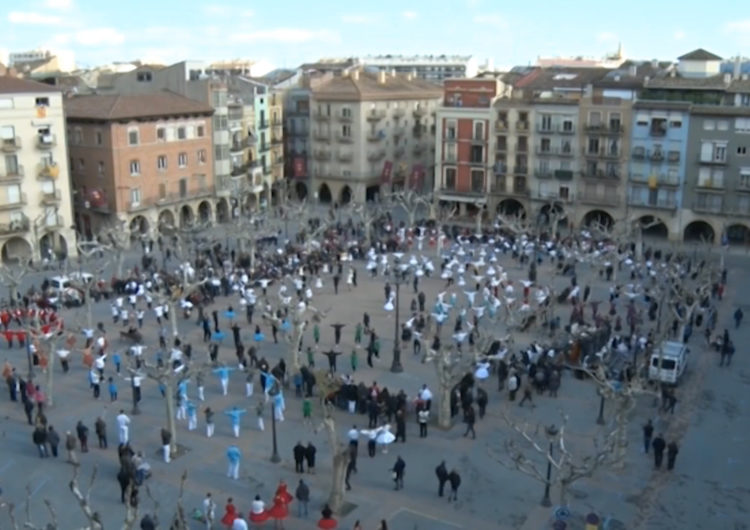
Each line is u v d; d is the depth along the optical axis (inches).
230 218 4313.5
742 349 2285.9
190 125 4025.6
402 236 3636.8
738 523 1366.9
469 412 1662.2
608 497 1444.4
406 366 2096.5
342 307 2637.8
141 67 4475.9
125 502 1400.1
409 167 4970.5
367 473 1513.3
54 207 3422.7
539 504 1414.9
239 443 1638.8
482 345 1851.6
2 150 3208.7
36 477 1492.4
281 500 1307.8
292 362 1934.1
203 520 1346.0
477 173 4311.0
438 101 5177.2
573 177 3986.2
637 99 3821.4
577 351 2068.2
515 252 3371.1
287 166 5049.2
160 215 3900.1
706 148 3646.7
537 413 1800.0
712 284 2834.6
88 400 1859.0
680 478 1520.7
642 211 3843.5
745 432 1728.6
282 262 3058.6
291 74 5625.0
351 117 4643.2
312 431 1697.8
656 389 1943.9
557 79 4311.0
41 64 5452.8
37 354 2071.9
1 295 2790.4
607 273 3080.7
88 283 2436.0
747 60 4431.6
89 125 3656.5
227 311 2415.1
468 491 1455.5
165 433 1546.5
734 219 3636.8
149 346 2229.3
